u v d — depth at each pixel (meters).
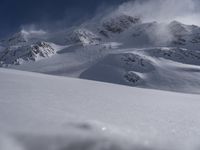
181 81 128.25
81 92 15.22
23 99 9.48
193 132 7.18
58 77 27.14
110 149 4.48
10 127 4.79
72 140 4.51
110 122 7.36
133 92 19.64
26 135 4.45
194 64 179.25
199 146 5.35
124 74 146.25
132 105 11.98
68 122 5.67
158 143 4.96
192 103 16.08
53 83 18.58
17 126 4.96
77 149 4.36
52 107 8.59
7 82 14.93
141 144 4.79
